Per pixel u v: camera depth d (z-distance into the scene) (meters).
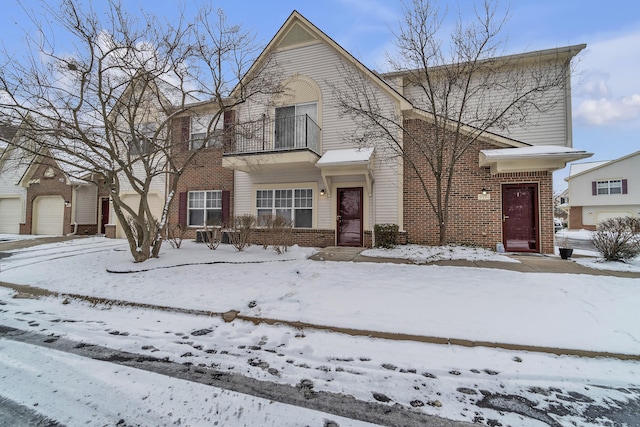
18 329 4.35
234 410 2.50
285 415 2.44
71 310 5.21
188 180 12.49
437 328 4.00
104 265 7.63
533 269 6.47
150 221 7.91
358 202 10.36
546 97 9.56
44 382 2.94
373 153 9.85
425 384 2.92
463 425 2.34
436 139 7.98
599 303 4.54
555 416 2.45
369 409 2.53
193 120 12.29
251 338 4.02
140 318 4.79
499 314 4.31
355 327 4.13
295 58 11.03
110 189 7.43
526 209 9.17
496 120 7.84
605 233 7.56
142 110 9.72
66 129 6.91
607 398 2.70
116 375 3.07
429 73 9.38
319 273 6.34
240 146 11.16
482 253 8.04
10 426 2.30
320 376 3.07
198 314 4.86
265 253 8.55
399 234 9.70
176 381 2.96
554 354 3.47
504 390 2.82
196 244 10.40
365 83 10.09
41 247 11.20
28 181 16.62
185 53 7.36
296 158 9.69
